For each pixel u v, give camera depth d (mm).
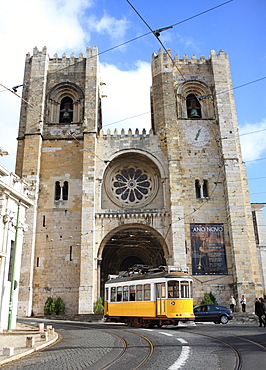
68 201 42281
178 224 40094
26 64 48438
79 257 40250
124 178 44938
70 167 43500
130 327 26922
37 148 43094
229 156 42875
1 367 11531
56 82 47438
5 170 24625
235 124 45969
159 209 41812
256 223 53375
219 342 15648
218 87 46000
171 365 11086
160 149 44062
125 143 44344
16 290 25797
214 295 39031
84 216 40312
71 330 24156
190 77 47469
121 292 30312
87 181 41625
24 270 38875
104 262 47844
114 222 41188
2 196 24422
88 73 46656
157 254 47344
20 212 27141
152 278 27188
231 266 40000
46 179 43125
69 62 48219
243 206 40906
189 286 26328
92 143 43219
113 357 12914
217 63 47219
